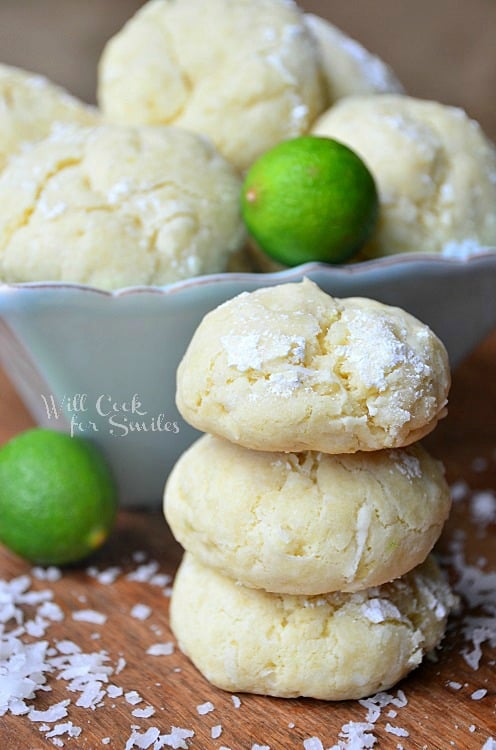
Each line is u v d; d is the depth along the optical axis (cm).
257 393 34
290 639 36
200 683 37
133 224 40
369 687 36
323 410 34
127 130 41
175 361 40
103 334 39
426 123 43
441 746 35
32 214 40
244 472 36
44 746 35
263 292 36
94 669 37
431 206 42
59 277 40
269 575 35
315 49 44
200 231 40
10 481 40
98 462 41
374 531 35
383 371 34
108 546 43
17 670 37
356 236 40
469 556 42
